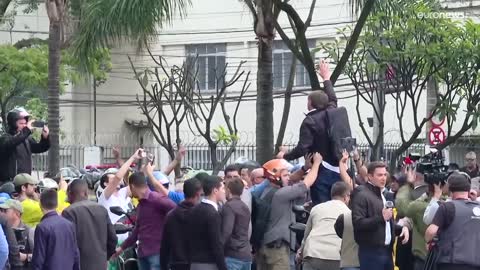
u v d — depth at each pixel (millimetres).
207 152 34312
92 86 42312
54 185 14438
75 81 32844
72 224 12188
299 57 18859
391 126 35625
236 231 13047
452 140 21797
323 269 12938
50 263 11938
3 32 40969
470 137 30281
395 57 21328
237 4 40281
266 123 18594
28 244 12805
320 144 13188
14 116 15820
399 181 15031
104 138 42156
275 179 13633
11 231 12289
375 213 12359
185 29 40688
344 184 12922
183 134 37438
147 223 13367
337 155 13109
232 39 40438
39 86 32719
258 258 13734
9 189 14078
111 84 41969
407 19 21094
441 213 12195
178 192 14602
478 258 12117
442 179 13266
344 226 12664
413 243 13633
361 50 22156
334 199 13047
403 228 13250
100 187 14930
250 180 15031
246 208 13117
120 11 17344
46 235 11930
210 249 12367
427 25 21188
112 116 42500
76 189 12766
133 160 14125
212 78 40062
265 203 13586
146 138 41188
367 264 12406
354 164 13258
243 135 39000
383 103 22969
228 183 13219
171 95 25938
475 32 21359
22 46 35250
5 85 31297
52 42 22250
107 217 12828
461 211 12156
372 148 22219
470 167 23281
